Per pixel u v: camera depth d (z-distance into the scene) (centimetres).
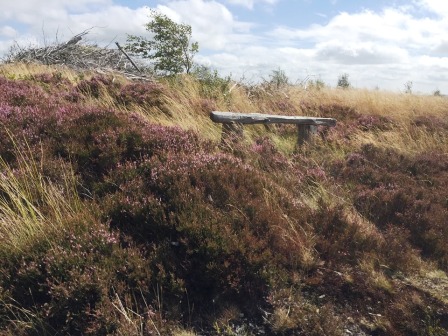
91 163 512
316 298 379
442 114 1111
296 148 775
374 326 361
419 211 544
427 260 466
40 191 438
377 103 1125
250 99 1193
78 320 322
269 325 347
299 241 417
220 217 405
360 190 601
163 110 870
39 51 1656
